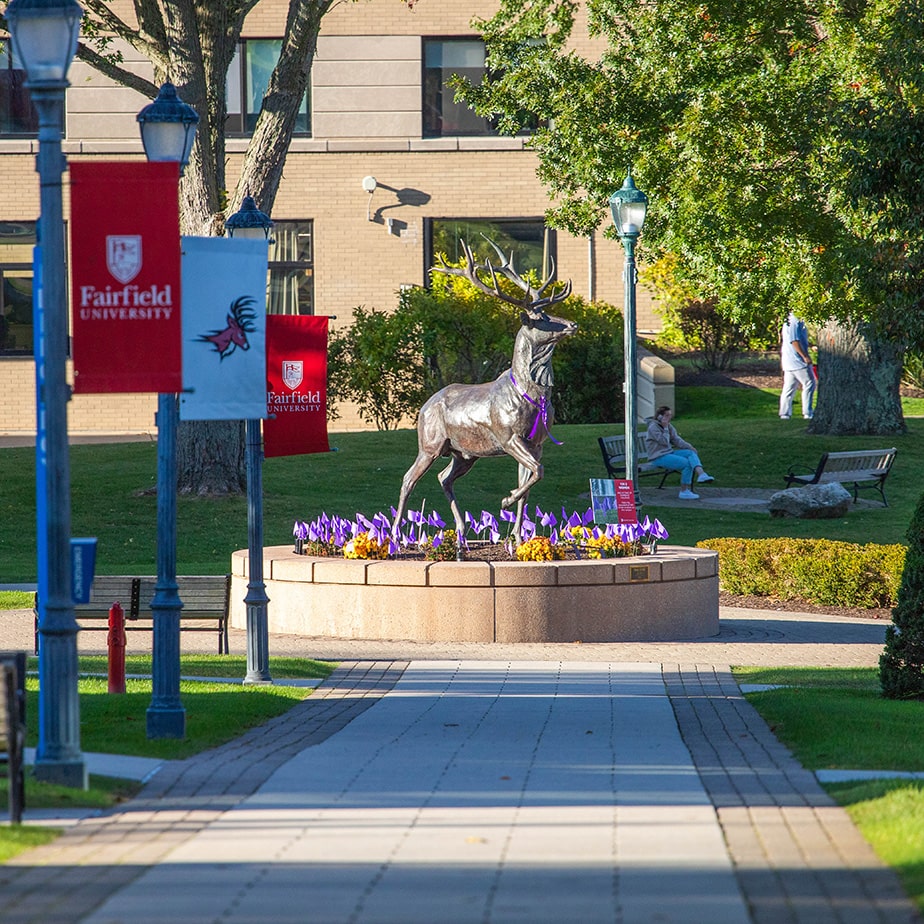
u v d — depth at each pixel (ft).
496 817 68.85
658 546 160.86
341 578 143.95
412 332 290.56
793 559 175.94
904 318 146.82
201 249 98.27
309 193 325.01
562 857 60.85
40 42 74.74
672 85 223.30
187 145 99.50
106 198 77.46
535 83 239.09
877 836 63.62
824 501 218.79
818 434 270.26
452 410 153.48
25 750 87.61
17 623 149.89
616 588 141.79
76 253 77.41
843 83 212.23
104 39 228.84
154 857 61.57
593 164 227.40
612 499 154.30
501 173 325.01
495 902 53.93
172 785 77.66
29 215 321.32
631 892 55.31
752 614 166.50
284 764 83.46
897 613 109.60
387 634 142.20
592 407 313.12
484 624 140.26
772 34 225.97
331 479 241.76
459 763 83.30
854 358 269.23
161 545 94.58
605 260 330.54
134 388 77.56
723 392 333.21
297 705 106.73
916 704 105.50
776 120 215.51
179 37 221.66
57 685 75.72
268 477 243.19
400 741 91.09
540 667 124.77
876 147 144.46
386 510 225.97
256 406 98.84
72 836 65.77
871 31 203.21
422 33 323.16
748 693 110.22
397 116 323.98
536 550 145.18
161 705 92.68
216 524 217.77
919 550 109.60
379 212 325.01
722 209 212.23
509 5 245.86
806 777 79.41
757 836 64.90
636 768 81.76
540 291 149.07
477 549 153.28
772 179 217.77
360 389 295.28
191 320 98.12
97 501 228.63
